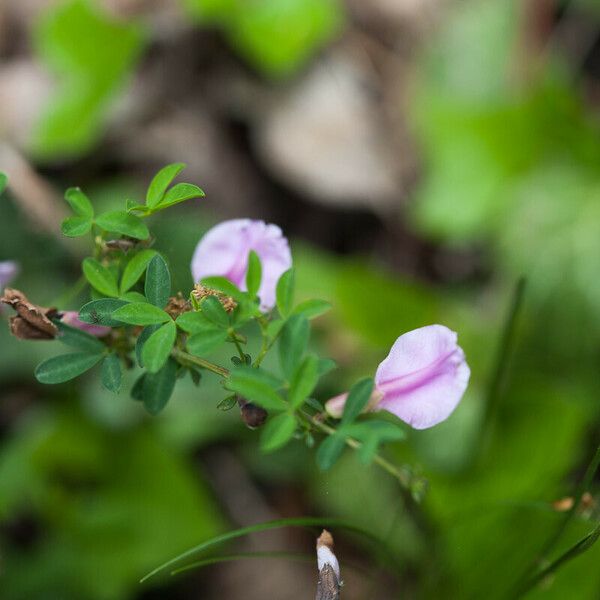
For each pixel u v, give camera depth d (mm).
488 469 499
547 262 622
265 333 349
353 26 759
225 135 710
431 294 583
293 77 726
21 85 709
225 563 572
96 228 365
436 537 484
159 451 548
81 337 360
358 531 395
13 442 558
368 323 573
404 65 748
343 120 716
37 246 577
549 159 656
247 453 589
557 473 497
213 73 726
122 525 537
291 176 697
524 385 519
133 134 699
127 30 670
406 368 345
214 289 346
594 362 591
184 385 538
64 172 672
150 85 718
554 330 601
